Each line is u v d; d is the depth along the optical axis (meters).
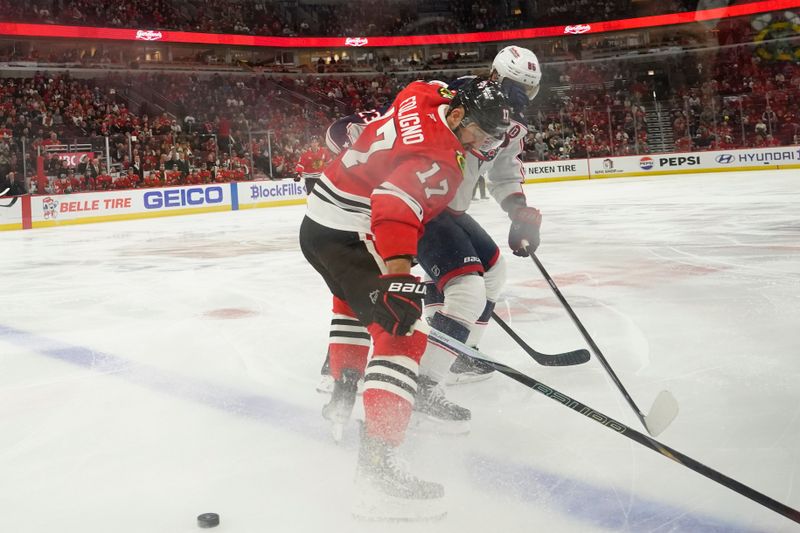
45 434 2.35
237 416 2.49
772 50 27.22
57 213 13.70
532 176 21.64
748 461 1.94
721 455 1.99
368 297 1.81
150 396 2.74
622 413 2.38
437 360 2.29
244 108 25.00
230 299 4.87
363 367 2.25
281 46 27.81
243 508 1.77
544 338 3.42
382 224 1.73
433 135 1.79
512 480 1.88
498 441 2.17
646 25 29.05
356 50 30.27
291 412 2.52
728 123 21.36
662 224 8.29
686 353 3.04
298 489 1.88
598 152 22.11
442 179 1.77
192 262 7.04
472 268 2.48
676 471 1.90
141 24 25.33
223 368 3.13
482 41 29.89
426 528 1.63
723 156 20.48
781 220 7.98
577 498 1.77
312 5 30.38
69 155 16.06
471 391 2.69
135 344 3.64
